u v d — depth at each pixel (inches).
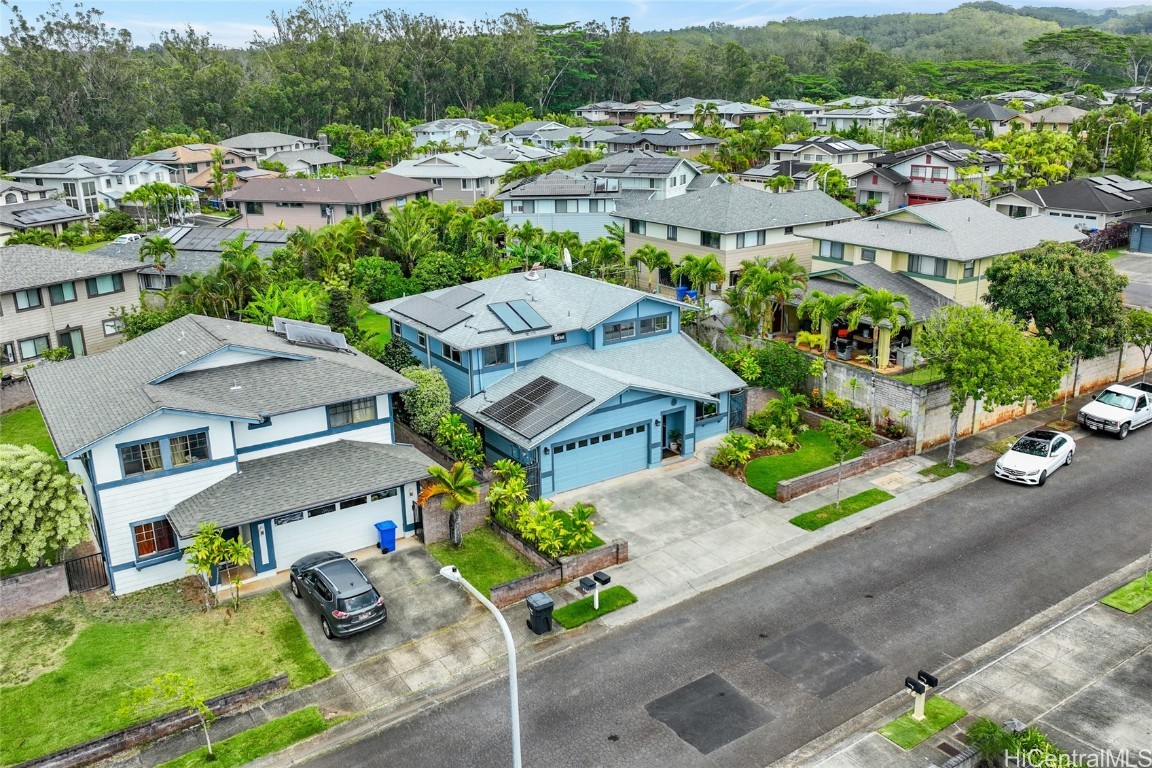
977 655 903.1
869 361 1729.8
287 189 3198.8
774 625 963.3
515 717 649.0
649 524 1195.3
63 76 5275.6
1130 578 1034.1
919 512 1214.9
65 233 3161.9
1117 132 4037.9
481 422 1312.7
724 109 5920.3
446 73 6806.1
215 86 5920.3
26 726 821.2
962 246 1782.7
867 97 7642.7
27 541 1007.0
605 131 4707.2
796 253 2226.9
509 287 1533.0
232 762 778.8
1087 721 799.7
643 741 791.1
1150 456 1369.3
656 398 1338.6
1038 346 1334.9
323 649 938.1
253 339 1243.8
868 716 817.5
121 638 954.7
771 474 1336.1
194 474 1042.7
